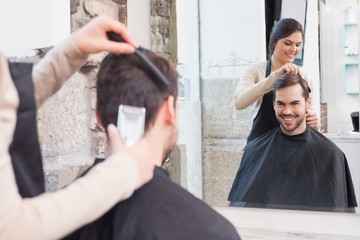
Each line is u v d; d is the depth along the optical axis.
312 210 1.39
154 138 0.67
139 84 0.66
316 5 1.36
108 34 0.70
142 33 1.52
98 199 0.52
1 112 0.50
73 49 0.70
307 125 1.39
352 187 1.35
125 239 0.62
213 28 1.49
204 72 1.50
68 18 1.19
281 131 1.42
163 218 0.62
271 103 1.42
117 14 1.38
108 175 0.54
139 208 0.63
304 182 1.40
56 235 0.50
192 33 1.51
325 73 1.37
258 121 1.44
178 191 0.66
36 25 1.17
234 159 1.48
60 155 1.20
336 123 1.36
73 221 0.51
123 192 0.55
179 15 1.53
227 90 1.48
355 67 1.34
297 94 1.39
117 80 0.67
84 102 1.27
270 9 1.41
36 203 0.50
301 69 1.39
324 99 1.37
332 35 1.35
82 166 1.26
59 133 1.20
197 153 1.52
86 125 1.28
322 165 1.38
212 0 1.48
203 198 1.51
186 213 0.62
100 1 1.31
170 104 0.68
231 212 1.48
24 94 0.61
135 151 0.58
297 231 1.41
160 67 0.68
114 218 0.65
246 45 1.45
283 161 1.42
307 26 1.37
